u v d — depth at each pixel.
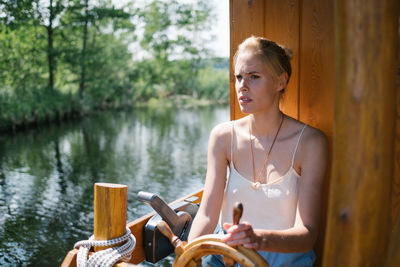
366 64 0.88
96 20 30.12
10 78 27.28
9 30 25.83
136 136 21.58
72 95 30.28
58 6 28.25
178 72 40.75
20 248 7.55
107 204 1.56
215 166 1.72
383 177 0.92
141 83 39.81
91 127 25.14
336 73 0.92
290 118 1.67
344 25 0.89
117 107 36.66
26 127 23.66
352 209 0.93
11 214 9.40
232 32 2.10
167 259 6.91
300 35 1.90
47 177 12.98
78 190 11.55
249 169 1.66
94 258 1.51
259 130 1.66
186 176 13.20
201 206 1.67
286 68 1.64
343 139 0.92
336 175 0.94
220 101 44.84
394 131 0.94
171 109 37.34
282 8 1.93
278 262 1.51
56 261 7.06
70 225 8.77
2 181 12.39
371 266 0.95
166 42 37.41
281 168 1.61
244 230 1.13
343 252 0.95
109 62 35.19
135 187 11.85
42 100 26.36
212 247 1.16
